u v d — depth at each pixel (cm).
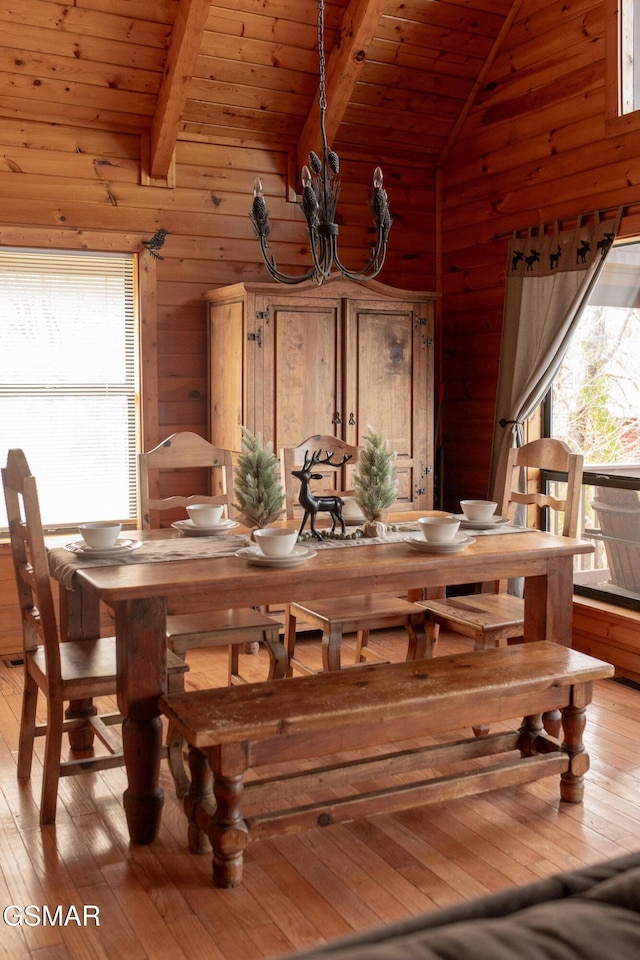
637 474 417
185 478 495
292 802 287
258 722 231
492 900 86
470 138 518
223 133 483
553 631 318
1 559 445
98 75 430
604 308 431
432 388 492
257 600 266
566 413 460
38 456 461
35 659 286
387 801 251
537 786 298
